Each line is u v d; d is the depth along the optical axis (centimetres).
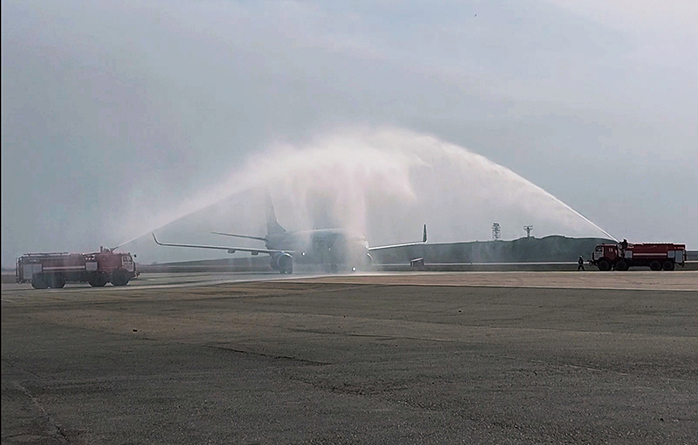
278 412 1102
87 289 5144
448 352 1708
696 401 1143
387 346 1831
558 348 1747
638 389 1238
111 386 1329
